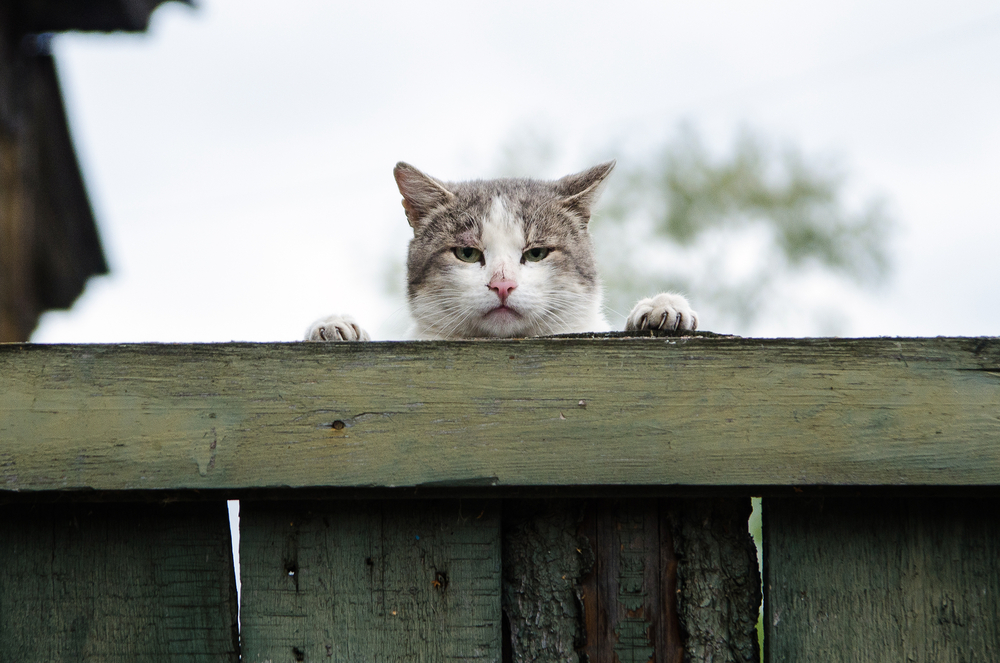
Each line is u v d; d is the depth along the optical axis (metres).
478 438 1.84
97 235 10.02
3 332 7.82
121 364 1.87
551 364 1.86
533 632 1.91
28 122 8.38
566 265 4.42
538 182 4.99
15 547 1.95
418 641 1.90
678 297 3.43
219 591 1.95
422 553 1.92
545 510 1.96
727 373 1.85
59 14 8.20
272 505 1.94
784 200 10.25
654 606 1.93
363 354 1.87
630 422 1.84
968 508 1.91
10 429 1.85
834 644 1.89
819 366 1.84
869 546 1.91
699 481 1.82
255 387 1.86
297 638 1.90
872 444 1.81
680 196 10.20
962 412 1.81
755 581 1.94
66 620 1.93
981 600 1.89
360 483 1.83
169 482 1.83
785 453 1.82
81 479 1.83
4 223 7.89
